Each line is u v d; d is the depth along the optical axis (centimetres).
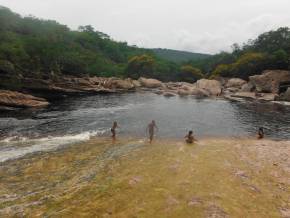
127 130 3409
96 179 1738
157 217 1297
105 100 6412
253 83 8512
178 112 4869
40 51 7788
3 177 1823
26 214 1344
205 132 3447
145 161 2069
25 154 2325
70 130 3378
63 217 1309
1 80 5781
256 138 3216
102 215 1323
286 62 9544
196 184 1634
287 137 3322
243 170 1903
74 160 2148
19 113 4544
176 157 2162
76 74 9388
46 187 1652
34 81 6925
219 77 11969
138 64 13312
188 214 1316
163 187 1590
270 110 5306
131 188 1582
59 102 5950
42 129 3416
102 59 13975
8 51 6675
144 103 5953
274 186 1683
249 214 1347
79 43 16262
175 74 14362
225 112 4994
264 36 14288
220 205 1402
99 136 3084
